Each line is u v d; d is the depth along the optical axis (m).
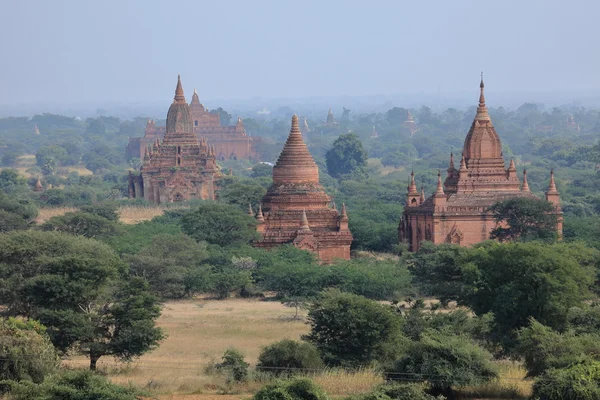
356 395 153.88
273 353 180.75
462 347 168.62
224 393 165.50
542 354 169.50
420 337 182.62
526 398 160.12
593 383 151.12
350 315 187.12
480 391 164.00
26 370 165.25
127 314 191.88
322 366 182.00
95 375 156.62
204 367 183.25
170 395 163.00
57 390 149.88
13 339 166.88
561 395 151.25
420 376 166.12
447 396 163.50
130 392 154.50
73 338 188.62
